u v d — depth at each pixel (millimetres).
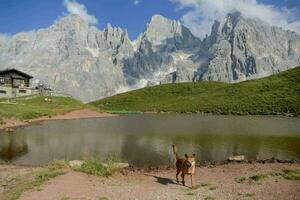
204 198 19609
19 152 38750
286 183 22547
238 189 21547
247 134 55125
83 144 44562
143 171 28859
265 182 23000
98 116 108438
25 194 19781
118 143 45344
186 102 172375
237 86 180375
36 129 63562
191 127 68812
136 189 21656
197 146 42688
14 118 75875
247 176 25656
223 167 29797
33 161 33844
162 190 21578
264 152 38156
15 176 25266
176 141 47125
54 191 19984
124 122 83750
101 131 60344
